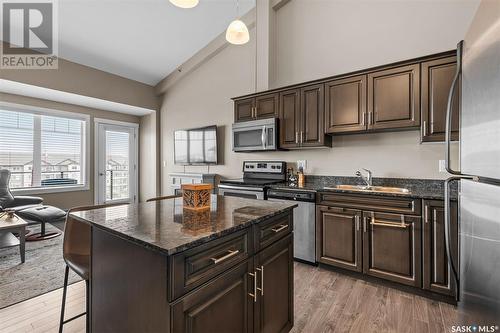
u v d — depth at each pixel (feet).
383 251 7.26
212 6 11.57
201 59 14.65
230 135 13.74
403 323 5.70
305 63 11.14
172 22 12.23
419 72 7.47
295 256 8.96
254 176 12.30
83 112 16.70
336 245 8.09
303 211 8.78
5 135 13.94
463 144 3.51
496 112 2.27
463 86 3.56
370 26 9.57
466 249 3.35
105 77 15.35
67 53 13.41
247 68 12.99
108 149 18.01
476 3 7.76
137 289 3.21
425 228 6.66
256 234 4.07
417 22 8.66
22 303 6.35
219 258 3.32
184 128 16.31
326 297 6.79
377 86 8.18
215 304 3.27
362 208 7.59
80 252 5.16
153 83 17.58
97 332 4.08
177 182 15.47
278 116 10.51
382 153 9.16
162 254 2.80
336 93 9.01
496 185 2.37
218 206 5.05
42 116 15.20
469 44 3.25
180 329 2.83
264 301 4.24
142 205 5.29
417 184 8.50
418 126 7.66
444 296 6.53
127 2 10.74
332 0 10.44
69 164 16.30
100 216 4.24
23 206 12.21
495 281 2.34
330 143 9.99
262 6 11.75
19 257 9.20
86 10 10.89
